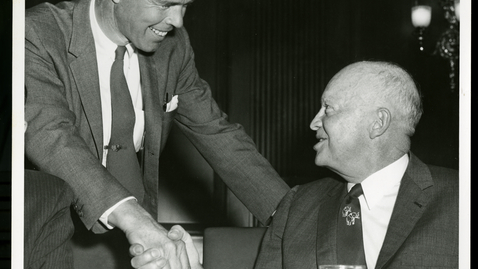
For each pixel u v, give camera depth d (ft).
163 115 6.36
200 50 17.72
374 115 4.46
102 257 5.81
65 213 4.32
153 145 6.15
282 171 17.90
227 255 5.05
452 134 18.11
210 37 17.72
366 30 18.30
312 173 17.94
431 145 18.17
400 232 4.31
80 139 5.22
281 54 17.98
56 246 4.24
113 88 5.95
